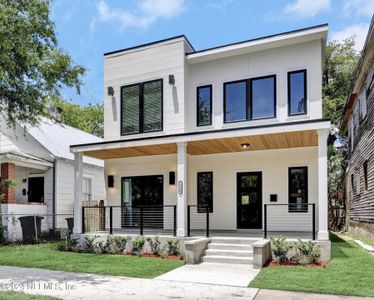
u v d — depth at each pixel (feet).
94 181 57.88
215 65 40.63
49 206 49.14
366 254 31.55
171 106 40.96
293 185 37.96
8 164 44.86
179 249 32.60
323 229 29.01
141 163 43.91
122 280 23.18
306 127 29.99
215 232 37.76
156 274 24.94
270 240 29.60
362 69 42.70
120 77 44.29
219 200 40.60
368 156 42.29
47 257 32.07
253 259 26.91
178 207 33.96
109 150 39.37
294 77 36.88
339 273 23.95
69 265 28.17
